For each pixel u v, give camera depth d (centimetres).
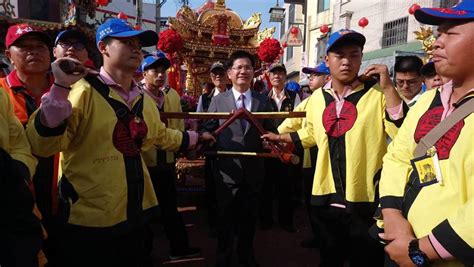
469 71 140
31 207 154
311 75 561
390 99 234
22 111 245
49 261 241
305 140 289
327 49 251
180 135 276
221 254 339
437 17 140
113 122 214
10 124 182
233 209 335
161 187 371
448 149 142
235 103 352
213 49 767
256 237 459
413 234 150
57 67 178
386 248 154
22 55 246
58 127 184
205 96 517
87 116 208
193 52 758
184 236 387
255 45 798
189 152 300
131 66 223
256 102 353
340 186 251
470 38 136
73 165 212
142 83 421
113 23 221
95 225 209
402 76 368
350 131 246
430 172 147
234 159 328
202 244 430
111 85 220
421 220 146
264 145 335
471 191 133
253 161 332
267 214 488
